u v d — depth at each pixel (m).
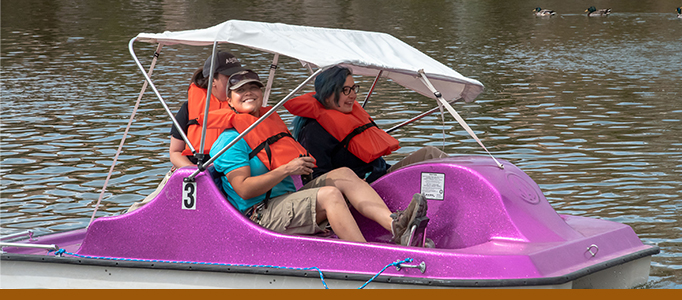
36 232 6.60
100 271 4.71
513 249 4.23
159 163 9.34
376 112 13.19
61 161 9.45
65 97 14.94
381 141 5.27
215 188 4.55
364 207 4.69
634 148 10.35
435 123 12.20
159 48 5.33
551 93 16.17
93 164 9.28
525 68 20.97
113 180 8.49
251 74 4.79
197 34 4.80
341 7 46.38
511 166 4.92
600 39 30.50
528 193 4.72
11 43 25.45
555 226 4.57
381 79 17.22
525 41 29.42
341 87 5.14
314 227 4.54
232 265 4.44
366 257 4.24
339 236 4.50
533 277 3.98
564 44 28.47
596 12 43.22
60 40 26.62
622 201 7.58
